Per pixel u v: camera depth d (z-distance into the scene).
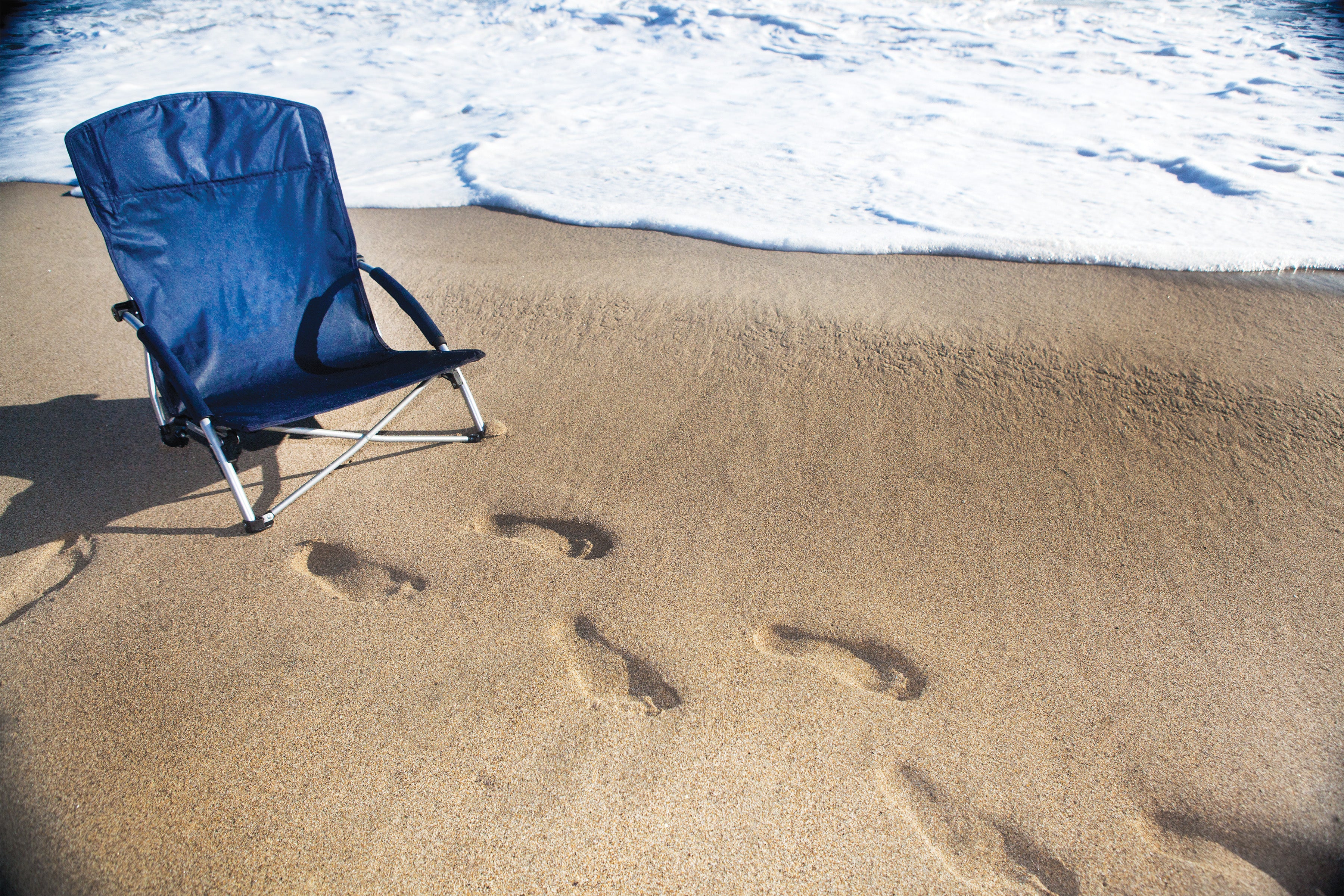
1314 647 1.97
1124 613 2.09
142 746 1.80
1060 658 1.97
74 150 2.33
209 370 2.59
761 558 2.29
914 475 2.60
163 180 2.49
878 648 2.01
